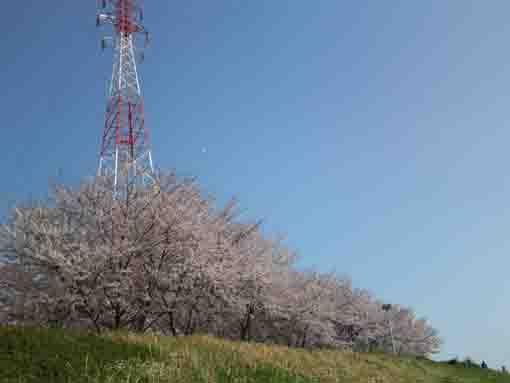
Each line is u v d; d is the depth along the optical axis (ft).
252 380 38.99
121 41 87.51
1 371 28.81
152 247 62.13
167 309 64.23
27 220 58.65
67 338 38.01
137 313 62.03
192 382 34.42
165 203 64.23
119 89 82.99
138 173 66.90
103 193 64.13
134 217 63.00
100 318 61.05
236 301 74.33
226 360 43.57
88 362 33.24
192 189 70.38
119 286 57.82
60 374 29.96
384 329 167.12
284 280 100.07
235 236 82.99
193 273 63.67
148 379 32.91
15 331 37.01
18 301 56.39
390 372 68.95
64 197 63.36
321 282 132.87
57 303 55.57
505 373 115.34
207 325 80.48
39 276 57.47
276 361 48.52
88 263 55.36
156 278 61.77
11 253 57.72
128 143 79.77
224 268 69.31
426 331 193.77
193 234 65.51
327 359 61.26
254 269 79.92
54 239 57.82
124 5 90.27
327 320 121.29
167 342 45.65
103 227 61.77
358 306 157.17
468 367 113.39
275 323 100.94
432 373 85.20
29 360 31.24
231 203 83.35
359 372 60.34
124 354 37.09
